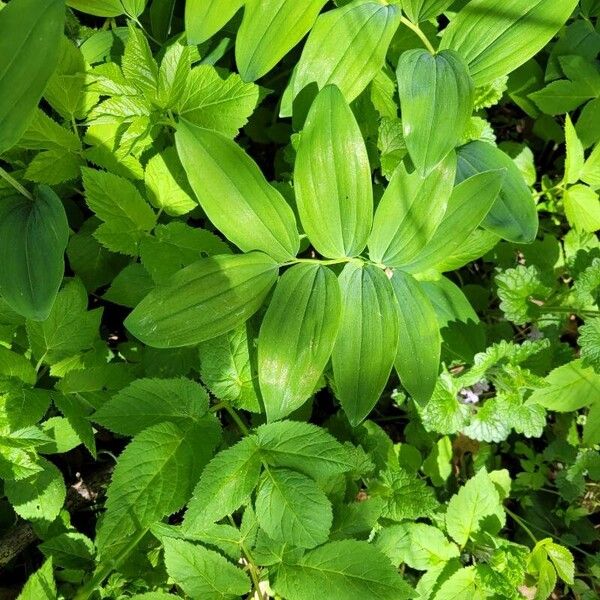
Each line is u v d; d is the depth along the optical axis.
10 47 0.35
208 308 0.41
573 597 0.61
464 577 0.49
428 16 0.46
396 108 0.51
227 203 0.40
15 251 0.40
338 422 0.52
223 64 0.57
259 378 0.41
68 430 0.44
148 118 0.46
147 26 0.56
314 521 0.38
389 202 0.42
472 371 0.53
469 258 0.52
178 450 0.39
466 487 0.51
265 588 0.45
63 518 0.45
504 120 0.71
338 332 0.42
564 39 0.59
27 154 0.48
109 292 0.46
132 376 0.44
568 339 0.67
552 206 0.62
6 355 0.41
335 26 0.45
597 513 0.64
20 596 0.38
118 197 0.45
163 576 0.44
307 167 0.40
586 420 0.54
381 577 0.39
